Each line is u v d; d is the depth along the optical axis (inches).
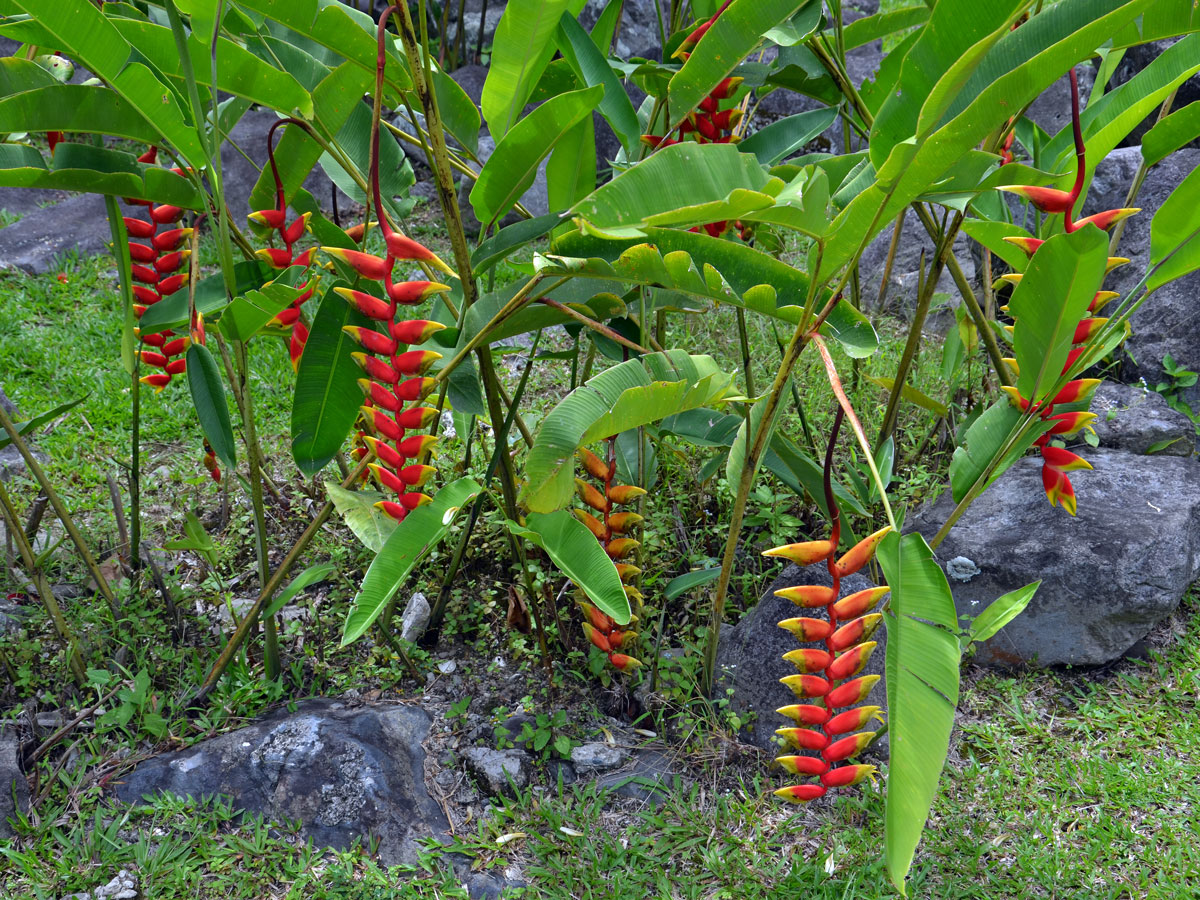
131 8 99.8
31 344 179.0
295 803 95.0
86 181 85.8
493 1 284.2
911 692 61.4
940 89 56.1
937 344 177.0
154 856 90.4
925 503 134.6
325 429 93.7
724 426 104.0
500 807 98.2
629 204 62.6
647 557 125.1
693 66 86.7
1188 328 157.2
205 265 206.4
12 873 89.6
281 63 100.8
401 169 106.9
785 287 87.6
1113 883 90.1
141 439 158.2
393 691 112.0
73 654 106.6
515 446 116.2
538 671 113.8
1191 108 78.5
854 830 95.0
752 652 106.7
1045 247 70.4
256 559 131.1
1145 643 121.2
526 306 82.4
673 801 98.3
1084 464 88.0
